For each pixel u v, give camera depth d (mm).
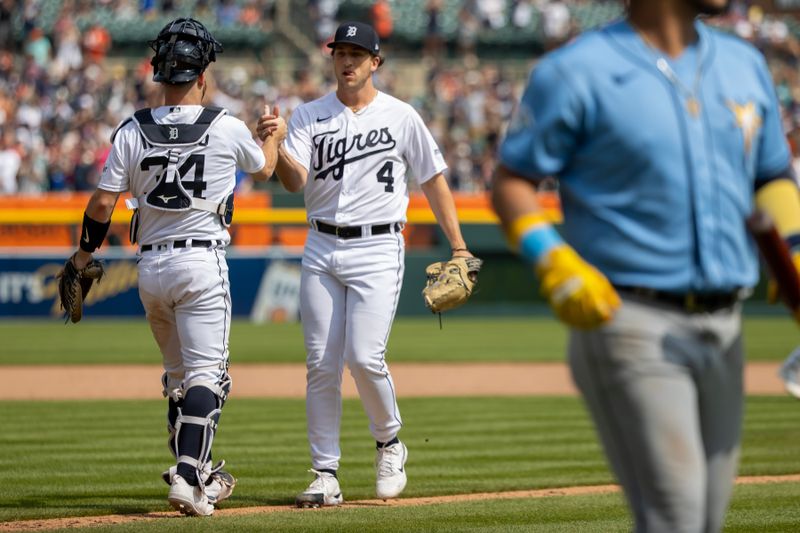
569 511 20734
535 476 25094
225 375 20188
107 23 104625
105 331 70875
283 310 79438
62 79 94000
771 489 23297
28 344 62531
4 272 77812
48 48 99562
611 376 10523
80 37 101750
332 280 21375
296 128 21719
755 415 36594
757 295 86000
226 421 35188
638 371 10414
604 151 10625
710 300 10688
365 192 21266
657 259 10562
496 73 102750
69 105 91312
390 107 21688
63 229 77938
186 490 19250
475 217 81812
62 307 20719
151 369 50906
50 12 104938
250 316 79125
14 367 51531
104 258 78500
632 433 10453
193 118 19641
